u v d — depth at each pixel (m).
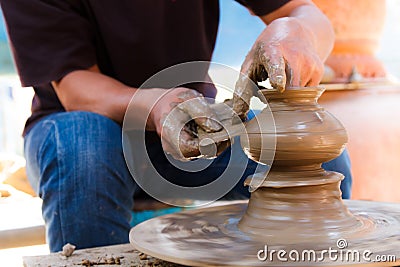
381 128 3.58
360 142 3.50
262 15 2.39
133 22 2.30
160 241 1.29
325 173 1.33
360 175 3.51
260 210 1.31
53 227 1.74
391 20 3.98
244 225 1.33
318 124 1.29
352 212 1.48
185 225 1.42
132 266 1.31
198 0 2.36
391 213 1.46
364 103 3.59
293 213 1.26
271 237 1.24
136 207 2.22
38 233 2.49
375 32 3.70
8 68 4.04
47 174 1.75
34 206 3.15
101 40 2.36
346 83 3.58
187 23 2.37
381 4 3.66
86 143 1.77
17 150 4.70
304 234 1.23
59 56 2.13
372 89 3.63
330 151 1.29
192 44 2.41
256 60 1.38
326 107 3.52
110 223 1.77
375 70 3.68
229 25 3.46
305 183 1.26
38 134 1.88
